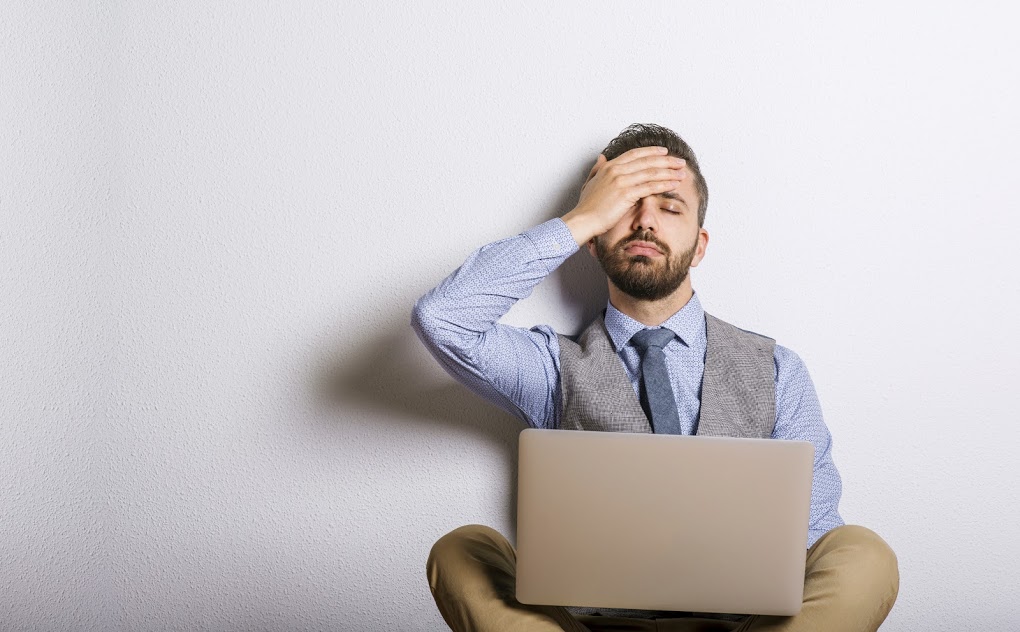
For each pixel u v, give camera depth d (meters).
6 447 1.70
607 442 1.20
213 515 1.96
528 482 1.22
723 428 1.63
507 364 1.66
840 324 1.87
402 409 1.93
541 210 1.89
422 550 1.94
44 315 1.78
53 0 1.79
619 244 1.69
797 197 1.86
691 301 1.75
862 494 1.89
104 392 1.95
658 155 1.68
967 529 1.89
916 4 1.84
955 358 1.88
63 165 1.82
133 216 1.94
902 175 1.86
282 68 1.91
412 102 1.90
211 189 1.93
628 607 1.22
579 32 1.87
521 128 1.89
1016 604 1.89
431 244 1.91
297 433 1.95
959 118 1.85
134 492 1.96
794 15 1.85
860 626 1.24
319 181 1.92
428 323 1.54
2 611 1.71
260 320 1.94
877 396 1.88
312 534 1.95
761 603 1.20
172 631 1.97
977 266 1.86
